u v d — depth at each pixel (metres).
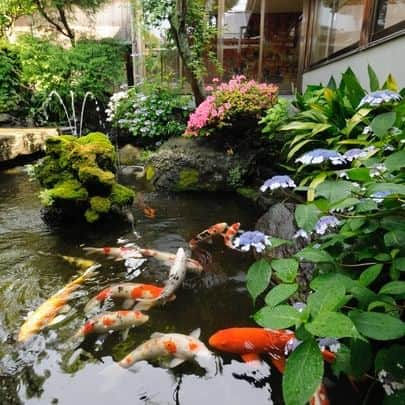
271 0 6.70
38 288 2.19
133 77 7.81
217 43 6.80
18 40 7.27
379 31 3.52
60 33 8.20
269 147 4.30
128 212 3.32
